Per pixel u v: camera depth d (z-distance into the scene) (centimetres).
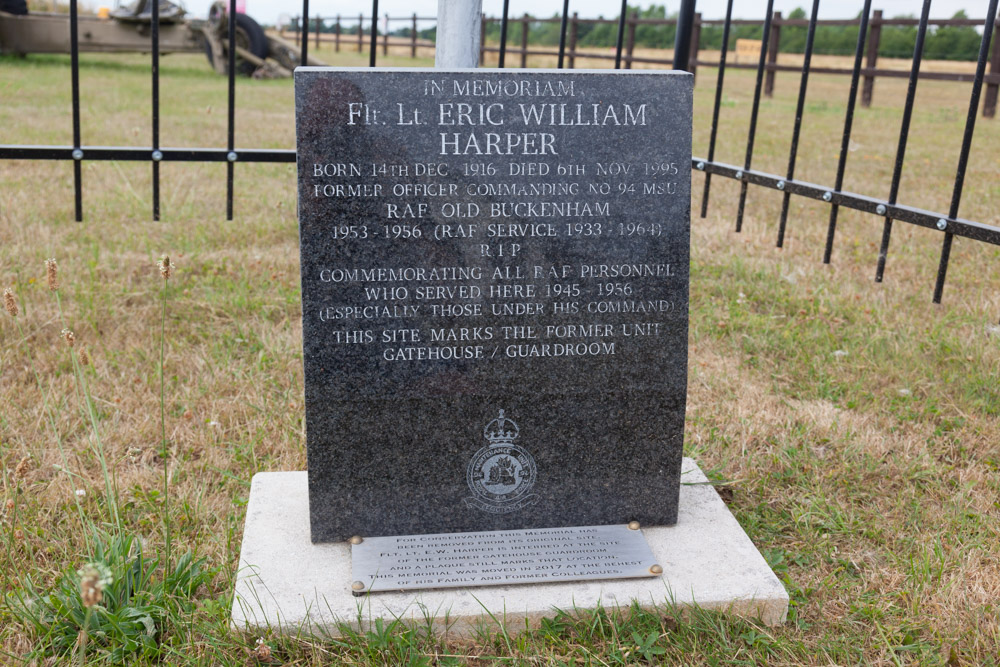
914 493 326
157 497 307
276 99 1294
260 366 412
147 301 477
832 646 248
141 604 250
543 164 266
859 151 1004
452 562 271
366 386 272
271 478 316
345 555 275
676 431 289
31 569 265
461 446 280
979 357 426
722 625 253
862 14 429
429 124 260
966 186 807
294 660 238
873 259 577
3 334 423
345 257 264
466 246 268
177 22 1584
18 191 665
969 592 270
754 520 311
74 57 440
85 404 364
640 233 274
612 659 243
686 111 270
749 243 607
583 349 279
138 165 793
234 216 638
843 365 427
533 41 3350
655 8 3325
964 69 2470
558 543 281
